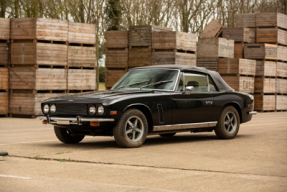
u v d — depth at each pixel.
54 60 15.20
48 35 15.04
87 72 16.03
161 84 7.62
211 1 31.88
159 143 7.74
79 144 7.54
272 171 5.00
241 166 5.31
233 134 8.59
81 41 15.88
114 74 17.83
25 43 14.93
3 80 15.19
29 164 5.42
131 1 28.30
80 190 4.02
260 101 21.33
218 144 7.59
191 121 7.77
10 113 15.43
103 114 6.57
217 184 4.33
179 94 7.57
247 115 9.02
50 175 4.73
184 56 17.34
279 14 21.80
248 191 4.05
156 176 4.71
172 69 7.89
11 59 15.16
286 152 6.55
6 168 5.14
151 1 28.64
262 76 21.17
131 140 6.91
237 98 8.76
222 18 34.34
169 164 5.41
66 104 6.91
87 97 6.86
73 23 15.65
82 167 5.22
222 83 8.70
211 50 19.67
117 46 17.67
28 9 22.50
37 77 14.89
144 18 29.27
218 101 8.28
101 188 4.11
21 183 4.31
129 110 6.83
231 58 19.47
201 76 8.23
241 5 34.06
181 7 29.78
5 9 22.80
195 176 4.71
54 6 24.12
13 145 7.35
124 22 29.33
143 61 17.27
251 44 21.22
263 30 21.81
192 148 7.00
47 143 7.73
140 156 6.04
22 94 15.16
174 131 7.60
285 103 22.83
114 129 6.75
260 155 6.23
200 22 32.38
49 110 7.16
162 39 17.00
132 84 7.77
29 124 12.41
